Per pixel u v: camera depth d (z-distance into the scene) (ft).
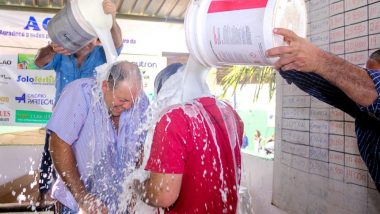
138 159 4.62
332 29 5.27
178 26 12.49
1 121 11.56
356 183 4.90
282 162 6.72
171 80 3.82
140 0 11.43
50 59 6.13
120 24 12.13
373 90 2.93
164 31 12.41
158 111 3.83
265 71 8.96
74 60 6.11
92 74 6.07
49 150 4.97
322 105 5.52
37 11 11.64
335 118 5.25
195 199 3.61
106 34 4.74
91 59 6.07
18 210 5.78
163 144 3.45
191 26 3.14
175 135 3.44
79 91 4.90
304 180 6.03
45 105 11.76
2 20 11.37
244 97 10.16
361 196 4.83
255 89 9.98
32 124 11.75
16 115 11.64
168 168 3.41
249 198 6.09
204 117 3.63
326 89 4.08
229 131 3.90
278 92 6.80
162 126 3.52
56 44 4.92
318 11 5.59
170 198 3.48
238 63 3.09
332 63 2.76
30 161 11.09
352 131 4.93
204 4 3.11
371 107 2.97
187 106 3.63
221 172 3.69
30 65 11.60
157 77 4.19
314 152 5.75
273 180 7.07
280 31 2.56
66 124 4.79
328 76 2.82
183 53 12.60
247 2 2.81
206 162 3.56
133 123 4.75
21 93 11.62
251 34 2.72
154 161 3.49
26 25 11.50
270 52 2.58
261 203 7.72
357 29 4.80
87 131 4.88
